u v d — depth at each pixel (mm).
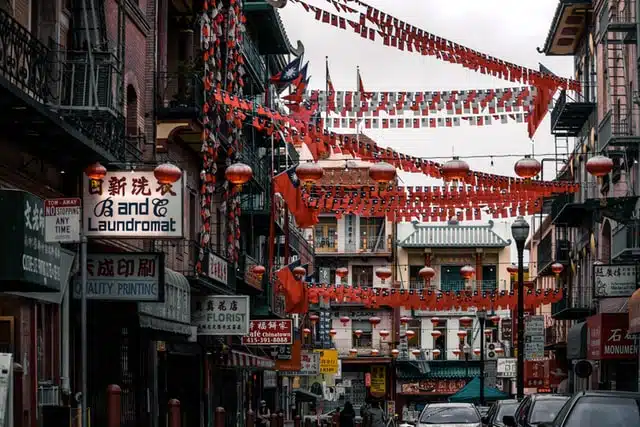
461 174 31109
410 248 103312
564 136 65438
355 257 103000
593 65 59938
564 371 73938
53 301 27609
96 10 30031
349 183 83625
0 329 25984
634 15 48219
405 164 30969
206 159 40438
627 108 49156
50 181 28484
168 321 35219
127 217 28922
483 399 60156
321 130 30094
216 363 49406
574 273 68500
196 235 44688
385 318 102000
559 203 62562
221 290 44844
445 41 28891
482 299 45781
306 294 45625
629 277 46750
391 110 29656
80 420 22719
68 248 28984
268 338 53062
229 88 43562
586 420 19250
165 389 40906
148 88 38656
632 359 49406
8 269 20906
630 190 48250
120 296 29484
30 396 26344
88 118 27422
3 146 25453
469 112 29859
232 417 56219
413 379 101625
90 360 31984
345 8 27516
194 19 43219
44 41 27953
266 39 63250
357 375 103250
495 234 103375
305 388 92750
